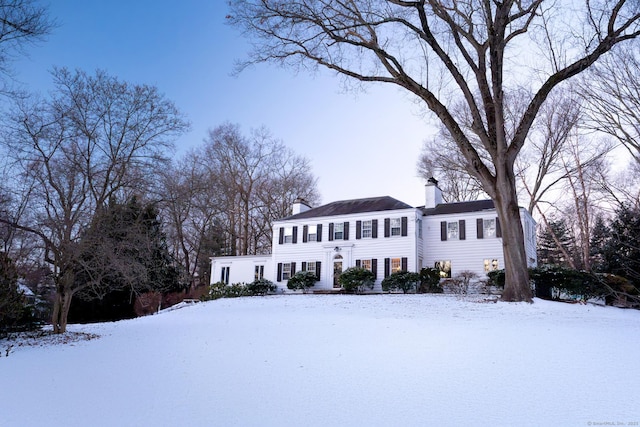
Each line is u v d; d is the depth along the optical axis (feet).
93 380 23.82
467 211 94.99
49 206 44.37
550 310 51.01
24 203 43.75
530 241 96.37
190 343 34.35
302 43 61.93
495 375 22.16
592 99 63.00
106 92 47.39
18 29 38.06
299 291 101.50
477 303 58.59
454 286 81.51
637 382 20.43
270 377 23.16
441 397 19.06
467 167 102.06
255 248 150.71
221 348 31.50
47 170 43.37
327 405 18.47
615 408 17.15
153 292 89.35
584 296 64.28
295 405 18.61
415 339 32.45
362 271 92.32
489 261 90.02
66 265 44.91
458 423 16.06
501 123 58.13
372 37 62.85
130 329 47.52
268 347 31.12
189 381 22.86
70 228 44.09
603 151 103.86
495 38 56.85
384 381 21.72
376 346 30.30
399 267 94.27
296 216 111.14
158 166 50.03
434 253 95.86
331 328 39.04
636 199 69.62
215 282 112.78
